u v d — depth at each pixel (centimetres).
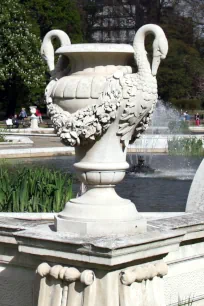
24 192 998
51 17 6350
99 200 549
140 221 544
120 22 7525
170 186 1800
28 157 2656
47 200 1016
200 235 619
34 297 546
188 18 6869
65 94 539
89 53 543
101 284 504
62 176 1234
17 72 5078
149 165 2327
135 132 566
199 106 6344
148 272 519
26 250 531
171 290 605
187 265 618
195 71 6353
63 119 541
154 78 549
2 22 4978
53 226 575
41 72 5169
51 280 526
